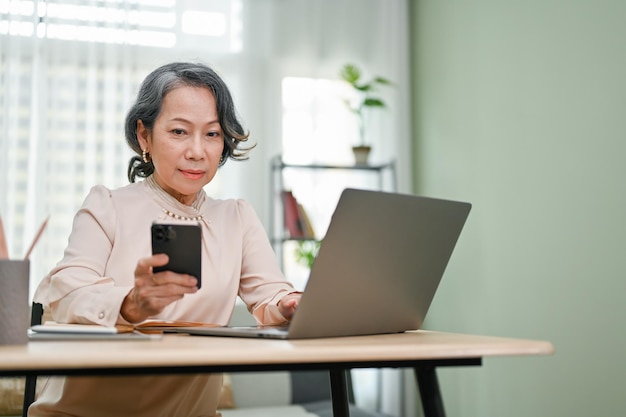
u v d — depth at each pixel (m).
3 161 3.70
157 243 1.17
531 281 3.25
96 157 3.84
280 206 4.05
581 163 2.96
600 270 2.85
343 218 1.17
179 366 0.95
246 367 0.99
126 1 3.93
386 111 4.29
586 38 2.96
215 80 1.61
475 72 3.72
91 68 3.87
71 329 1.14
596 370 2.85
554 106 3.14
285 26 4.20
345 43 4.30
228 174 4.03
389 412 4.04
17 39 3.77
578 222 2.97
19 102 3.76
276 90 4.14
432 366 1.12
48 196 3.75
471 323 3.68
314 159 4.18
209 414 1.57
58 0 3.86
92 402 1.42
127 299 1.28
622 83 2.76
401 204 1.26
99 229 1.55
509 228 3.42
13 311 1.02
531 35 3.30
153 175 1.67
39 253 3.68
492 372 3.50
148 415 1.45
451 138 3.94
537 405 3.19
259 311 1.60
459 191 3.85
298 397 3.43
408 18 4.39
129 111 1.66
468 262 3.72
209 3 4.10
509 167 3.43
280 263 3.92
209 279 1.61
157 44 4.00
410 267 1.34
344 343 1.12
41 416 1.44
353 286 1.25
